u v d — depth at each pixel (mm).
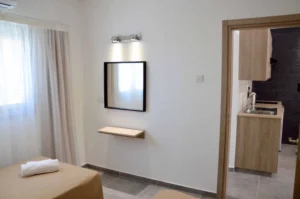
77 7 3484
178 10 2824
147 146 3256
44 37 2986
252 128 3525
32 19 2820
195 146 2920
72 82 3490
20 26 2725
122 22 3223
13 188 1997
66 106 3340
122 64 3281
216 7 2613
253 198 2945
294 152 4605
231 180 3432
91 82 3600
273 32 4902
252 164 3605
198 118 2857
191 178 2996
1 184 2068
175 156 3066
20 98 2768
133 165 3402
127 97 3303
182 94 2918
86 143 3783
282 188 3193
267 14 2391
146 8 3025
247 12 2475
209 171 2877
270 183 3336
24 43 2771
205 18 2684
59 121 3182
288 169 3816
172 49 2914
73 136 3453
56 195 1904
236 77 3562
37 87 2957
